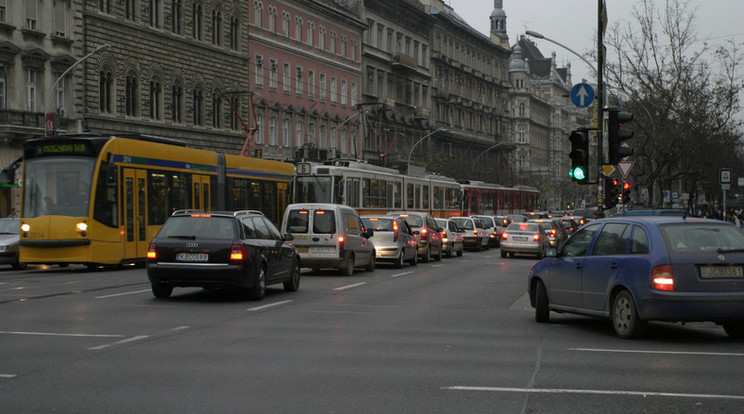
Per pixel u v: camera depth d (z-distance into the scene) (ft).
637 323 40.14
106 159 87.81
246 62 208.64
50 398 26.50
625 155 67.92
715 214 191.11
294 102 232.73
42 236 85.92
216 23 198.39
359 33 272.31
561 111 604.08
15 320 45.98
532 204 271.49
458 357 34.99
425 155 303.07
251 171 116.57
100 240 86.94
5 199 148.87
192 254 56.59
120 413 24.56
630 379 30.30
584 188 546.67
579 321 48.67
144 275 82.23
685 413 25.11
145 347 36.81
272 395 27.09
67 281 74.38
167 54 179.73
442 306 56.49
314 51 243.81
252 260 57.52
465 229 154.10
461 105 366.22
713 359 34.96
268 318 48.14
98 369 31.48
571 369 32.30
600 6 81.92
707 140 145.89
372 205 137.49
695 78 143.74
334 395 27.17
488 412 25.03
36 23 150.82
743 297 38.86
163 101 178.50
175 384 28.76
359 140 271.69
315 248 83.10
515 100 513.04
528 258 131.85
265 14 218.18
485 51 403.95
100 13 161.48
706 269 39.09
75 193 86.63
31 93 150.10
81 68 157.79
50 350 35.81
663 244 39.70
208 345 37.55
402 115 304.50
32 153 87.97
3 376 30.04
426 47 331.36
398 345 38.22
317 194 124.26
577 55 109.50
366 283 75.51
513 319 49.49
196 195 103.35
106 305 54.08
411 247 103.40
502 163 404.36
